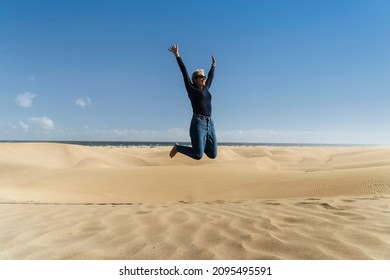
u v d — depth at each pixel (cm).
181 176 2195
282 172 2269
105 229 532
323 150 8694
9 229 530
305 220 575
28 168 2738
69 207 740
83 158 4731
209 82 555
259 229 524
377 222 540
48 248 450
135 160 5050
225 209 696
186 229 530
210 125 539
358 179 1570
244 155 6888
